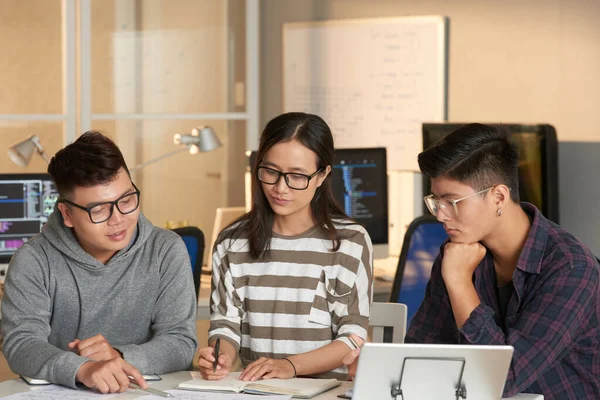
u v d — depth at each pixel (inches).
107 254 97.3
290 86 245.4
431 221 153.3
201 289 167.6
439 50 207.5
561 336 81.5
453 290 85.9
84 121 230.5
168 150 246.4
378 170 186.4
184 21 246.2
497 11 195.0
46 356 89.1
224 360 92.4
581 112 180.4
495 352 75.4
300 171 98.3
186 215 249.8
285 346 101.4
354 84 228.7
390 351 75.1
